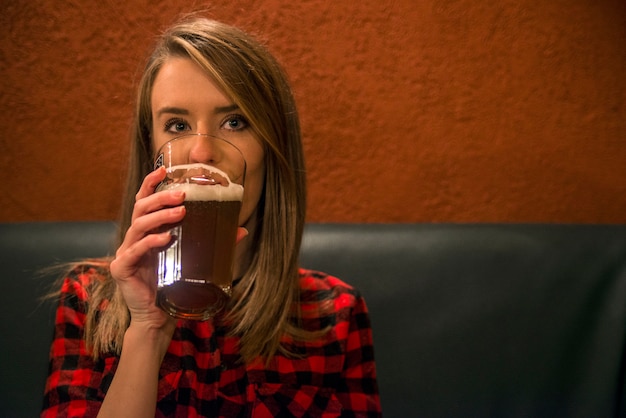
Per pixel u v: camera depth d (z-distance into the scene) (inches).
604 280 54.7
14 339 51.1
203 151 33.5
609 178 64.2
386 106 63.1
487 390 53.2
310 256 56.1
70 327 43.0
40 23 61.3
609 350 53.3
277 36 62.3
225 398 41.9
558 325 54.1
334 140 63.3
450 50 62.7
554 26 62.7
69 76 61.9
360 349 47.3
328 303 47.4
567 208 64.4
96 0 61.3
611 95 63.4
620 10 62.5
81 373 41.1
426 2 62.2
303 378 44.2
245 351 42.3
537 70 63.1
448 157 63.7
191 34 40.0
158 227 31.5
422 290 54.9
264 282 43.8
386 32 62.4
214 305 32.1
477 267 55.2
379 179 63.8
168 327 38.1
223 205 31.4
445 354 53.8
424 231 57.0
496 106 63.4
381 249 56.1
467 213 64.2
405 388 53.3
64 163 62.6
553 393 53.1
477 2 62.3
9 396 50.2
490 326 54.1
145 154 44.1
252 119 39.8
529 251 55.6
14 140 62.1
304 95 62.9
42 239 54.3
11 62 61.4
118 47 61.9
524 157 63.9
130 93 62.2
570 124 63.7
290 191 44.1
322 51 62.5
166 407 40.9
